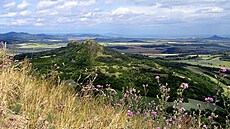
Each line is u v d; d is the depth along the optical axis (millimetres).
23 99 4984
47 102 5121
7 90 4980
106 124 4891
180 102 6211
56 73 6652
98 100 6562
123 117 5742
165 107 6379
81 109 5590
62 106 5020
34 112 4547
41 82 6527
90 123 4555
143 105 7000
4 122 3959
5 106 4328
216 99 5555
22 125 4125
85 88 6262
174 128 6074
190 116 6160
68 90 6113
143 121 6188
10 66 6504
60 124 4344
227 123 5426
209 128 5625
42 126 4258
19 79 6023
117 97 6953
